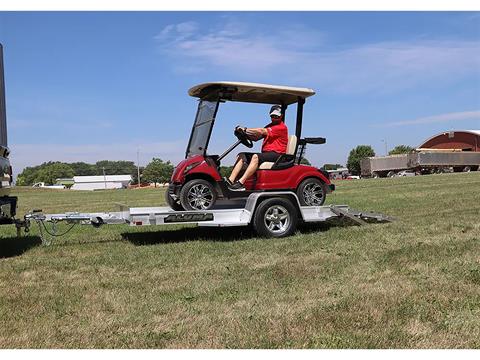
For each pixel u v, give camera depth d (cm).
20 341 324
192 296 413
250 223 707
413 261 509
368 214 787
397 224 779
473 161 5088
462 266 477
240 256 574
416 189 1786
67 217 676
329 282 444
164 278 482
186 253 602
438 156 4938
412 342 309
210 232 792
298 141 771
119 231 843
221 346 310
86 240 740
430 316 349
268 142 746
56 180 11088
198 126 746
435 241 616
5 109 643
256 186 730
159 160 9044
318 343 309
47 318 369
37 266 556
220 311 373
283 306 378
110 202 2005
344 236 679
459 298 385
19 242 733
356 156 8638
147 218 666
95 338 327
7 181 646
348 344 307
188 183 699
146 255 598
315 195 765
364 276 460
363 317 349
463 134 6469
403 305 372
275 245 634
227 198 715
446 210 1005
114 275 503
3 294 439
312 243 636
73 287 458
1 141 622
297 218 729
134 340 322
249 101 777
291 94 743
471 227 727
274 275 474
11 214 644
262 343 311
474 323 335
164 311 377
